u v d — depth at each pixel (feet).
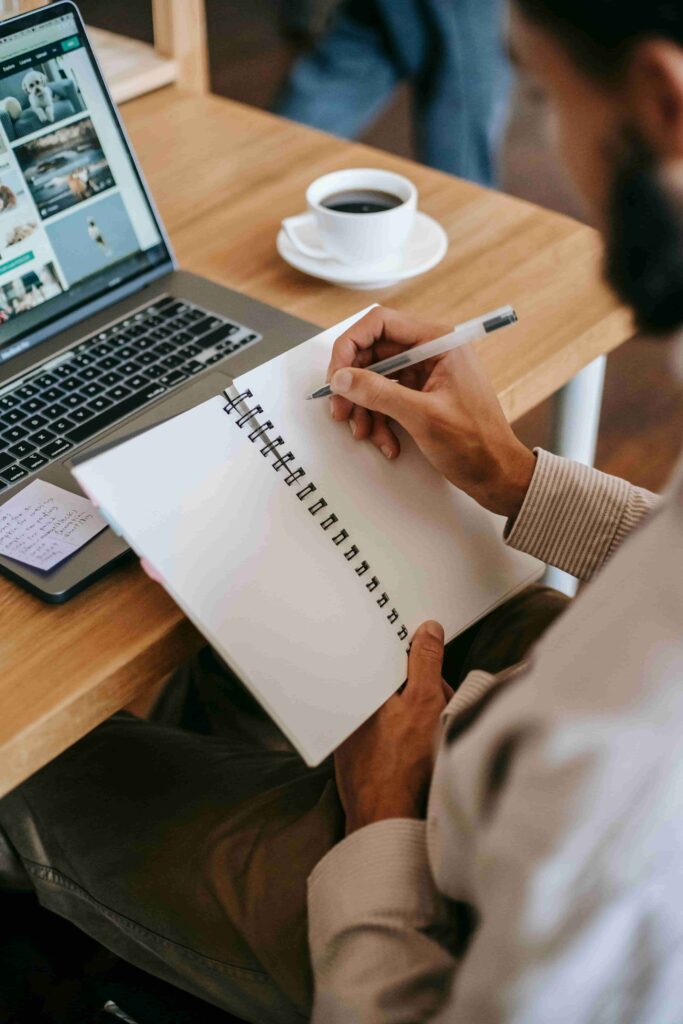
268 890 2.33
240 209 3.53
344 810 2.39
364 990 1.82
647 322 3.10
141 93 4.26
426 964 1.82
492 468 2.39
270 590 2.12
